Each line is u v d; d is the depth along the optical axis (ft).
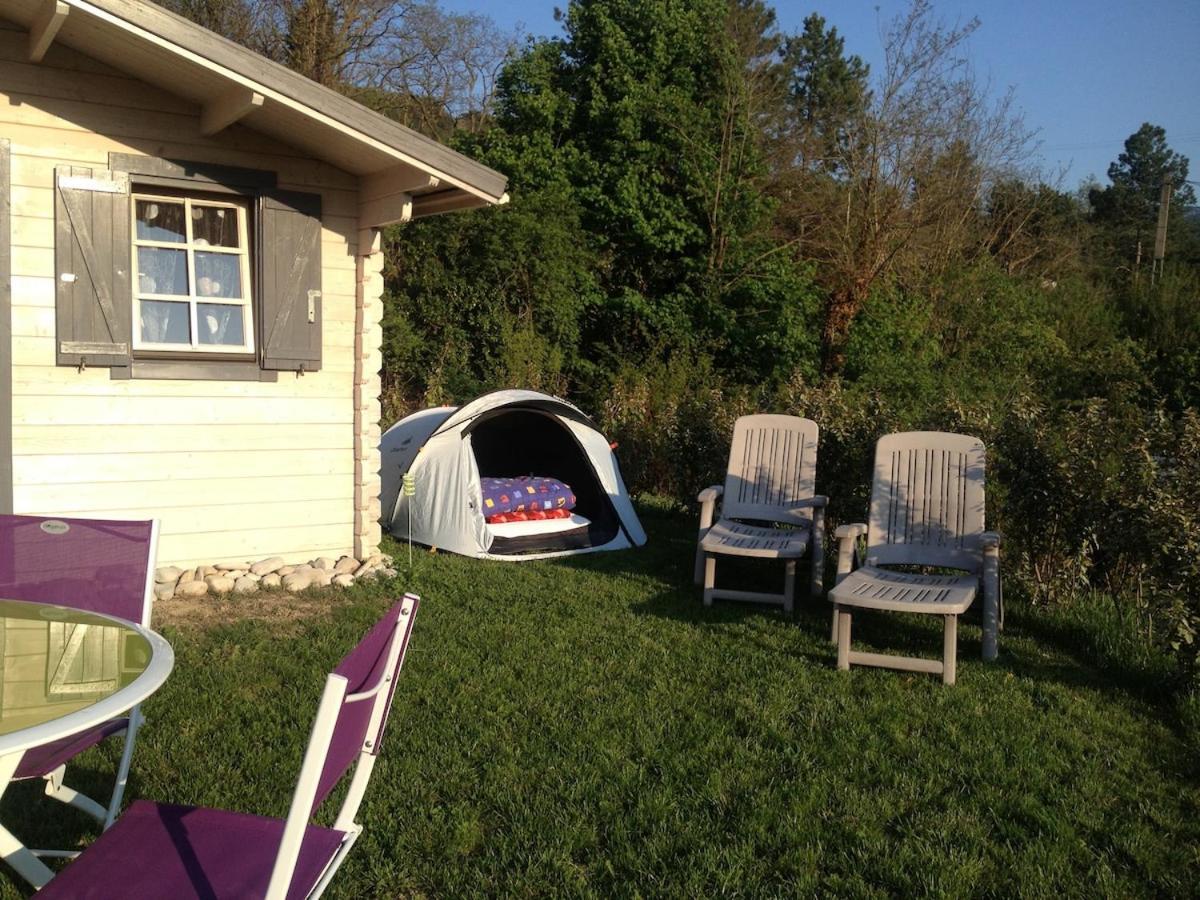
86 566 11.03
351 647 18.15
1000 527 22.48
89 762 13.07
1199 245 131.23
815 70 127.95
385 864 10.95
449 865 11.00
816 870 11.16
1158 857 11.61
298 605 20.99
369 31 73.05
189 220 22.04
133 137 20.80
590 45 63.05
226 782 12.65
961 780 13.57
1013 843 11.96
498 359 50.52
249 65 18.45
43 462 20.42
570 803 12.47
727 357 58.59
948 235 65.92
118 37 18.42
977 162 67.10
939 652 19.40
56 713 7.43
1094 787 13.39
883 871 11.16
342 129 19.69
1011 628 21.24
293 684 16.17
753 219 61.21
